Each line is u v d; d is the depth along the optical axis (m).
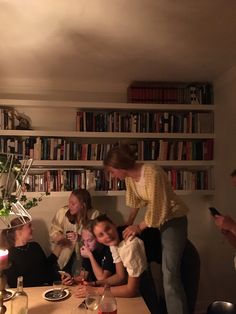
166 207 2.25
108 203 3.56
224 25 2.12
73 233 3.03
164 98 3.43
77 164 3.33
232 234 2.34
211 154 3.49
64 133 3.31
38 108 3.46
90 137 3.45
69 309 1.63
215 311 1.88
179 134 3.43
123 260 1.92
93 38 2.31
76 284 2.00
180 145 3.46
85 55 2.65
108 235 2.02
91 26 2.12
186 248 2.62
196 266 2.64
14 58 2.72
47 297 1.76
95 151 3.38
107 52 2.59
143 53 2.62
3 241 2.37
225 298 3.25
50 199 3.46
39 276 2.76
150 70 3.08
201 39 2.35
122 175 2.33
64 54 2.63
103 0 1.80
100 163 3.36
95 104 3.36
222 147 3.29
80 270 2.48
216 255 3.45
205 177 3.51
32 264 2.74
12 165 1.59
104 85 3.56
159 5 1.86
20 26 2.10
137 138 3.49
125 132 3.38
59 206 3.48
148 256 2.47
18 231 2.64
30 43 2.39
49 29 2.15
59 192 3.32
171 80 3.43
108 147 3.40
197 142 3.50
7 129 3.25
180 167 3.60
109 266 2.18
